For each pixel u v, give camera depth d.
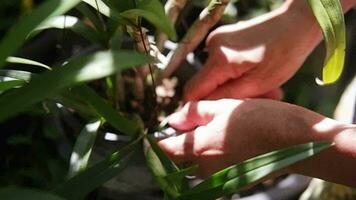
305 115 0.62
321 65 1.06
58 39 0.87
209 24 0.70
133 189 0.75
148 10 0.50
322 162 0.61
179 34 0.92
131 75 0.77
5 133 1.05
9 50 0.40
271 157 0.51
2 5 1.07
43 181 0.99
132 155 0.57
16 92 0.40
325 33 0.54
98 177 0.53
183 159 0.63
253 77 0.75
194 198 0.52
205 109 0.67
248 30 0.75
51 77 0.39
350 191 0.90
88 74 0.38
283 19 0.75
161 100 0.80
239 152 0.62
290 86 1.07
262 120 0.62
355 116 0.91
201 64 0.91
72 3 0.39
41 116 1.01
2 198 0.40
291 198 0.92
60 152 0.86
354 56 1.05
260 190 0.92
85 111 0.63
